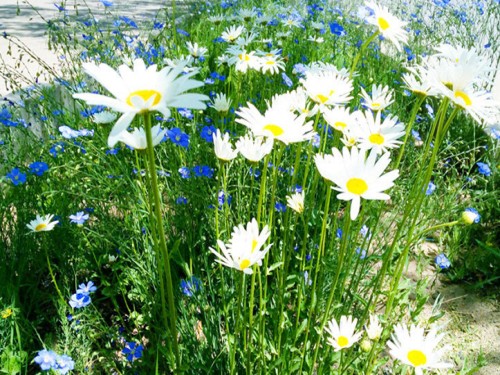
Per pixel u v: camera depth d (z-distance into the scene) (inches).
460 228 27.9
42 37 55.7
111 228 22.8
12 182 22.9
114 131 9.4
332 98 15.7
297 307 17.6
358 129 14.7
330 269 15.9
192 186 22.9
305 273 18.3
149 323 18.9
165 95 10.0
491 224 29.2
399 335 13.6
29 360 19.3
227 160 14.7
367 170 11.9
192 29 49.4
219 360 17.4
